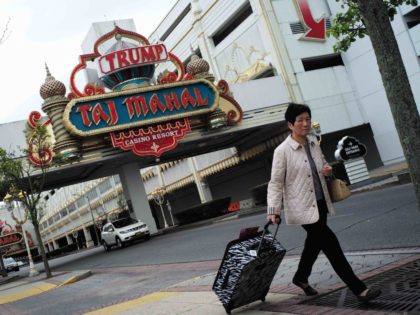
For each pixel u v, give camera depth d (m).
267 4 29.88
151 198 50.00
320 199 4.18
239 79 33.38
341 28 8.63
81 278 13.40
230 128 28.06
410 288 4.00
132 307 6.30
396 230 7.80
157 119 25.20
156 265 12.09
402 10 26.09
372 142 31.67
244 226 16.36
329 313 3.79
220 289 4.41
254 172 37.72
